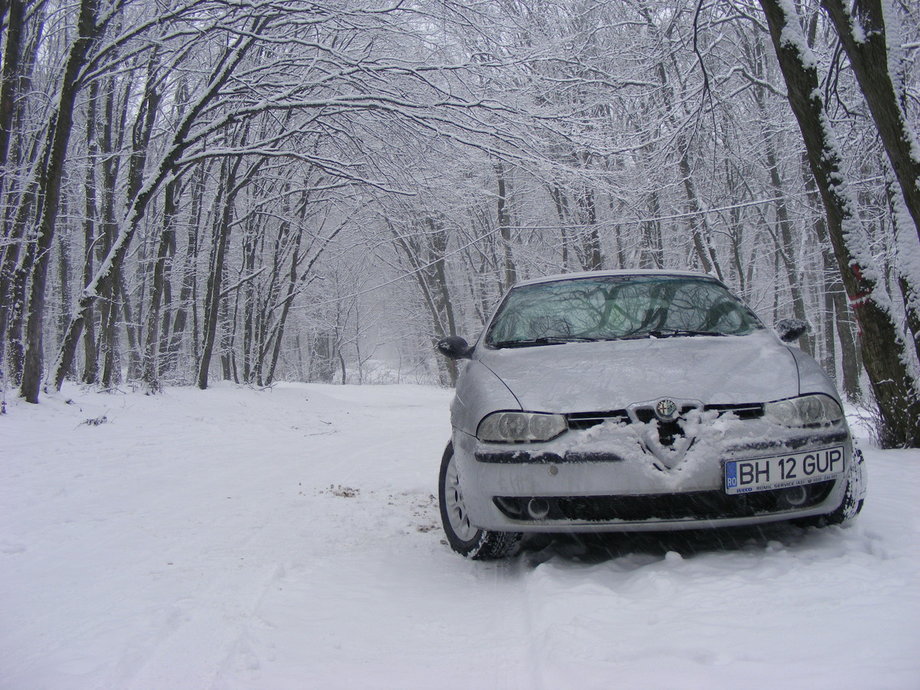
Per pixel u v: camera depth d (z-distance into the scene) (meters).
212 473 7.06
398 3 12.72
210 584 3.51
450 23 13.26
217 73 12.86
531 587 3.20
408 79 13.65
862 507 4.06
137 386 15.09
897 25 6.45
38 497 5.63
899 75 6.40
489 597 3.28
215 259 18.23
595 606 2.78
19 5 10.70
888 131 6.33
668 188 19.11
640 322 4.36
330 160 13.27
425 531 4.68
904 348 6.77
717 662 2.17
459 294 40.66
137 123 16.06
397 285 41.38
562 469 3.29
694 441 3.29
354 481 6.59
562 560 3.62
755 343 3.99
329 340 52.62
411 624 2.96
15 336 10.33
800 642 2.26
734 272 28.88
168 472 7.03
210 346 17.86
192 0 11.51
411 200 14.68
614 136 16.55
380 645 2.73
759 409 3.41
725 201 17.78
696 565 3.26
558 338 4.28
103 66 11.29
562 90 15.24
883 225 14.39
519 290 5.01
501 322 4.68
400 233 23.69
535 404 3.47
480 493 3.49
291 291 24.77
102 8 12.48
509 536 3.69
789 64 6.89
